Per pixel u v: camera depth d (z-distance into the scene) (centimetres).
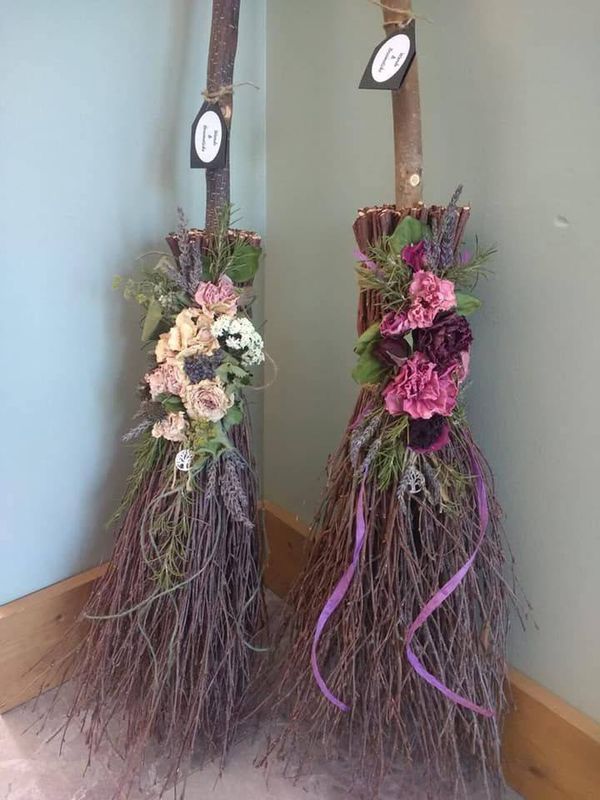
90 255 135
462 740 126
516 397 118
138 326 145
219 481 124
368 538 115
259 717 142
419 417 107
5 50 116
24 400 134
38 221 127
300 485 168
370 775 130
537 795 127
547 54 104
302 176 149
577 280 106
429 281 103
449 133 120
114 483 151
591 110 100
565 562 117
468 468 115
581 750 118
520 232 113
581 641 117
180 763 128
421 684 117
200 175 146
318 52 139
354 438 112
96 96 128
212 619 126
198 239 124
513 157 111
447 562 114
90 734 132
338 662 121
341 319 147
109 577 134
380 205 133
